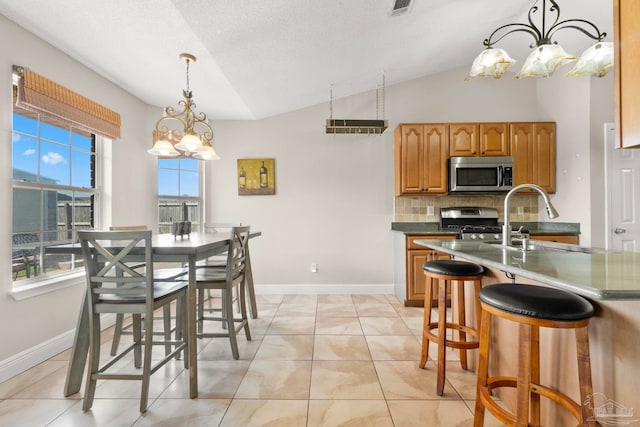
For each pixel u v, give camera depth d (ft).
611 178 10.43
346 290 13.00
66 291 7.91
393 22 8.36
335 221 13.07
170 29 6.95
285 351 7.67
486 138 11.81
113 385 6.20
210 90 10.17
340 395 5.82
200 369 6.80
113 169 9.85
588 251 5.90
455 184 11.53
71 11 6.36
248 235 9.06
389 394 5.85
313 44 8.48
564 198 11.50
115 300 5.61
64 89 7.74
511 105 12.88
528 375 3.53
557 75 11.80
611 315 3.46
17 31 6.77
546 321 3.32
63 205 8.34
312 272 13.06
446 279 5.84
